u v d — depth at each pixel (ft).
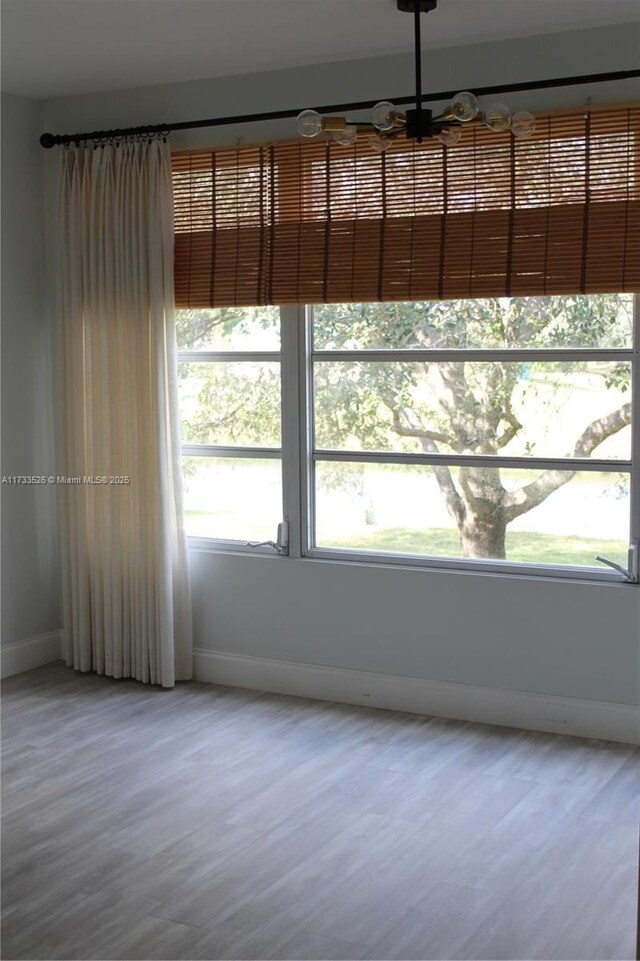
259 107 14.79
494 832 10.92
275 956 8.72
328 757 13.05
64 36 13.14
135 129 15.28
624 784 12.10
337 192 14.29
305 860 10.37
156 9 12.11
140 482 15.69
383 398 14.73
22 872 10.19
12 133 16.03
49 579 17.25
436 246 13.70
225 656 15.99
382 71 13.96
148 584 15.84
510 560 14.17
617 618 13.33
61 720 14.51
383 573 14.70
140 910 9.46
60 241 16.05
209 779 12.40
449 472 14.42
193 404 16.10
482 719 14.25
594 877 9.96
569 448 13.67
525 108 13.24
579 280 12.93
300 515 15.33
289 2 11.88
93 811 11.55
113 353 15.72
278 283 14.70
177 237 15.42
